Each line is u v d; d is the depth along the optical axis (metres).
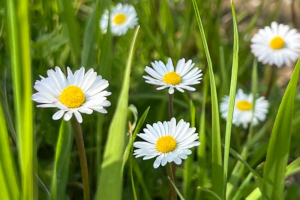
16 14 0.24
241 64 0.46
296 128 0.37
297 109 0.39
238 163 0.33
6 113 0.29
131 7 0.42
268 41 0.39
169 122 0.28
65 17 0.36
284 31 0.39
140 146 0.28
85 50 0.35
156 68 0.30
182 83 0.29
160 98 0.38
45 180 0.31
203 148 0.32
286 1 0.61
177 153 0.28
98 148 0.32
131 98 0.39
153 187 0.34
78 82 0.26
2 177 0.25
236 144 0.38
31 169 0.25
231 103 0.28
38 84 0.26
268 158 0.28
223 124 0.39
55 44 0.37
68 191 0.35
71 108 0.25
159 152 0.28
